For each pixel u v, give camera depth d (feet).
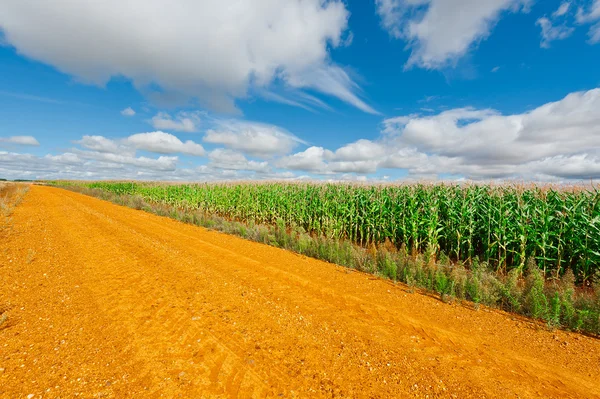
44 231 37.65
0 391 10.61
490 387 12.37
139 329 15.79
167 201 108.37
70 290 20.51
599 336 17.70
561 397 11.94
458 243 40.11
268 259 33.14
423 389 12.09
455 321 19.06
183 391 11.19
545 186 40.04
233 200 81.92
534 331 18.10
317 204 60.95
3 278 21.47
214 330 16.11
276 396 11.19
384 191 52.26
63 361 12.67
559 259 32.78
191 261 29.53
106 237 36.78
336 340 15.92
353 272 29.86
